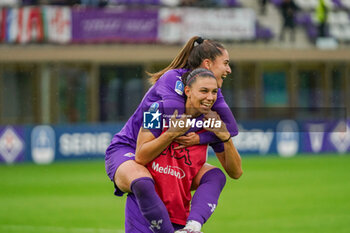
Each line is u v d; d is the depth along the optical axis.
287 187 40.47
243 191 38.94
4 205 34.19
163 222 10.84
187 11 69.50
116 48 67.69
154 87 11.75
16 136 59.19
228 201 34.88
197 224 10.88
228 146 11.66
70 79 66.81
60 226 27.45
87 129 60.88
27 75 65.88
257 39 71.81
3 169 53.69
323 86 72.56
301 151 65.81
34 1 67.38
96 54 67.12
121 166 11.33
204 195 11.31
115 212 31.36
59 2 67.94
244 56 70.56
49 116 66.19
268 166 54.00
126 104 67.69
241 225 27.28
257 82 70.69
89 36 67.12
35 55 65.62
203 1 71.94
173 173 11.48
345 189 39.28
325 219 28.69
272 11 73.44
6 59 65.19
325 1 74.56
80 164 56.88
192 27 69.56
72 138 60.31
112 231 26.12
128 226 11.69
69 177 46.97
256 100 70.38
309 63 72.69
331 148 66.62
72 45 66.75
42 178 46.59
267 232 25.64
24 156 59.25
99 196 37.28
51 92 66.25
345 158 60.53
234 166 11.97
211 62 11.72
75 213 31.09
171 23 68.94
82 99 67.00
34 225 27.75
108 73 67.69
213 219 29.08
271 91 71.06
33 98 65.88
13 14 66.06
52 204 34.28
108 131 61.53
